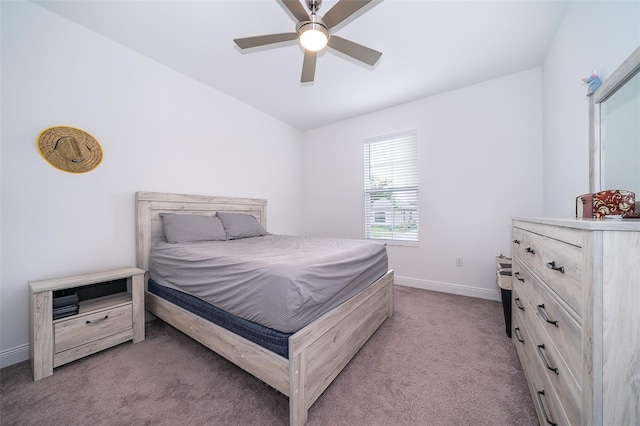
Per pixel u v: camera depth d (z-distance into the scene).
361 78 2.71
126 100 2.23
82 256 1.96
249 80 2.79
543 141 2.48
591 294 0.62
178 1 1.72
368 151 3.75
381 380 1.46
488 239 2.82
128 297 1.99
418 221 3.27
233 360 1.36
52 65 1.84
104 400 1.30
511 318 1.89
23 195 1.71
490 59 2.38
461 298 2.85
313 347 1.22
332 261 1.53
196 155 2.80
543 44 2.17
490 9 1.78
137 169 2.31
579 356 0.69
